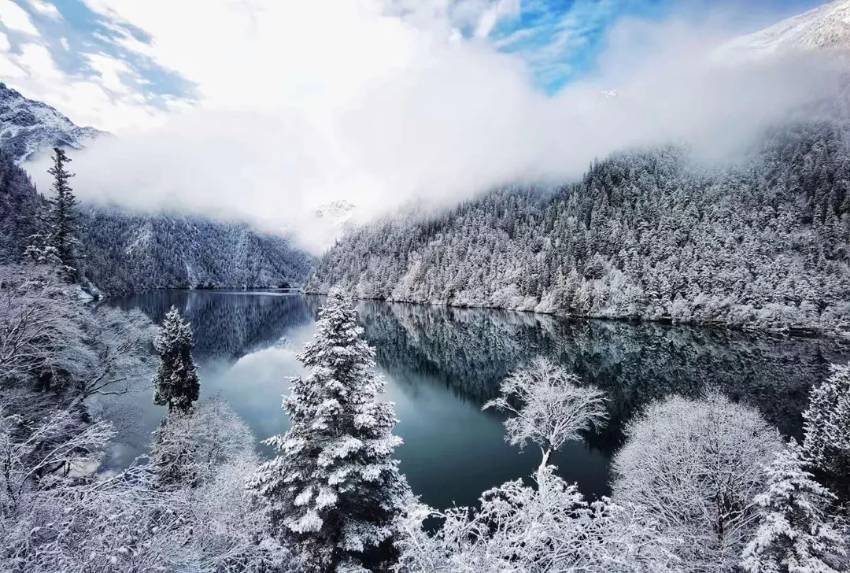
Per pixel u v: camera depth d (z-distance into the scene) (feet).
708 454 65.16
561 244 452.35
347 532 43.04
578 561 27.07
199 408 92.94
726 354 225.97
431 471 100.37
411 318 388.37
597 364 203.72
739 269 343.87
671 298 346.13
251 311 449.89
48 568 20.89
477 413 144.46
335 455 41.68
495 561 26.71
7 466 24.71
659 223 440.04
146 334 137.49
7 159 361.10
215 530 29.71
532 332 299.58
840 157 475.72
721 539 55.88
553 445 99.81
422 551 28.84
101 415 93.76
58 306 87.20
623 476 87.45
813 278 316.40
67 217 142.31
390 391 172.45
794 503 37.42
